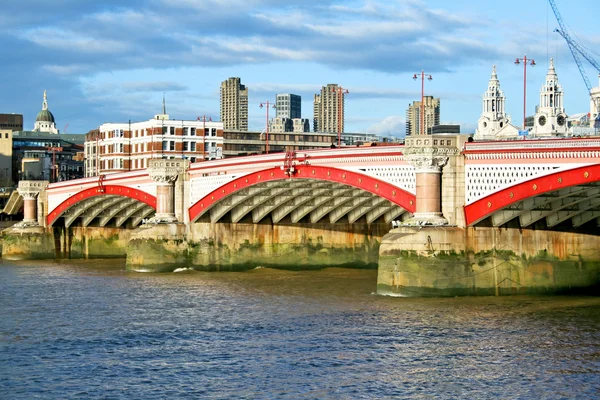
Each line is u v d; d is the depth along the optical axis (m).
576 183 88.19
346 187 124.56
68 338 86.06
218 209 140.25
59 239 182.12
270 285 122.06
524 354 74.94
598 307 94.38
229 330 87.94
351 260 145.62
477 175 97.69
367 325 87.06
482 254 100.06
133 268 144.12
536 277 102.06
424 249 98.88
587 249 105.00
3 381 70.19
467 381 67.81
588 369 70.50
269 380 68.88
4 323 94.44
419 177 100.25
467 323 86.50
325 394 65.00
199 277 133.50
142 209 178.75
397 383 67.50
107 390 67.38
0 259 179.38
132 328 90.44
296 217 142.00
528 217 100.75
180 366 73.88
